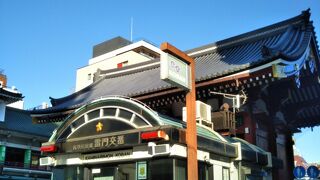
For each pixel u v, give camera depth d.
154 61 30.38
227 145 13.66
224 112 17.95
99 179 12.64
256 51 23.20
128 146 11.67
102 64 62.31
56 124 46.56
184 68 11.80
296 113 26.17
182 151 11.31
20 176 39.47
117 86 28.98
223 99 19.23
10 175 38.44
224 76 18.44
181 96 19.91
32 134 40.84
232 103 18.80
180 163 11.35
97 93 29.14
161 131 10.82
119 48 68.75
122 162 12.20
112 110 12.57
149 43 66.88
